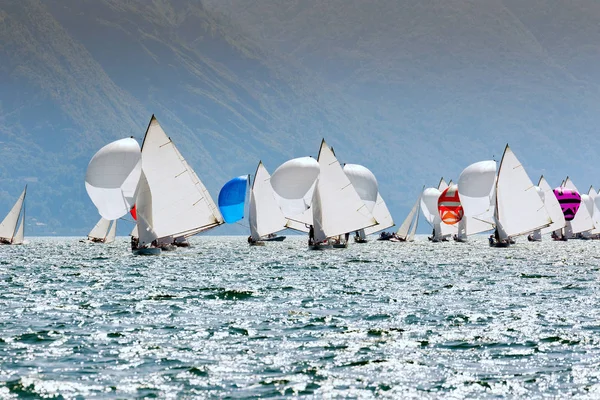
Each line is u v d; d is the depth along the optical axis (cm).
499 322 11381
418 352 9300
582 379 8050
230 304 13625
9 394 7606
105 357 9050
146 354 9206
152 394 7594
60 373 8338
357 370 8450
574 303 13662
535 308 12975
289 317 11950
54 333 10481
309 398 7488
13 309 12950
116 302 13912
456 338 10106
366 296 14938
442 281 18425
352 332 10562
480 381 8006
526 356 9050
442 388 7781
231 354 9200
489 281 18388
